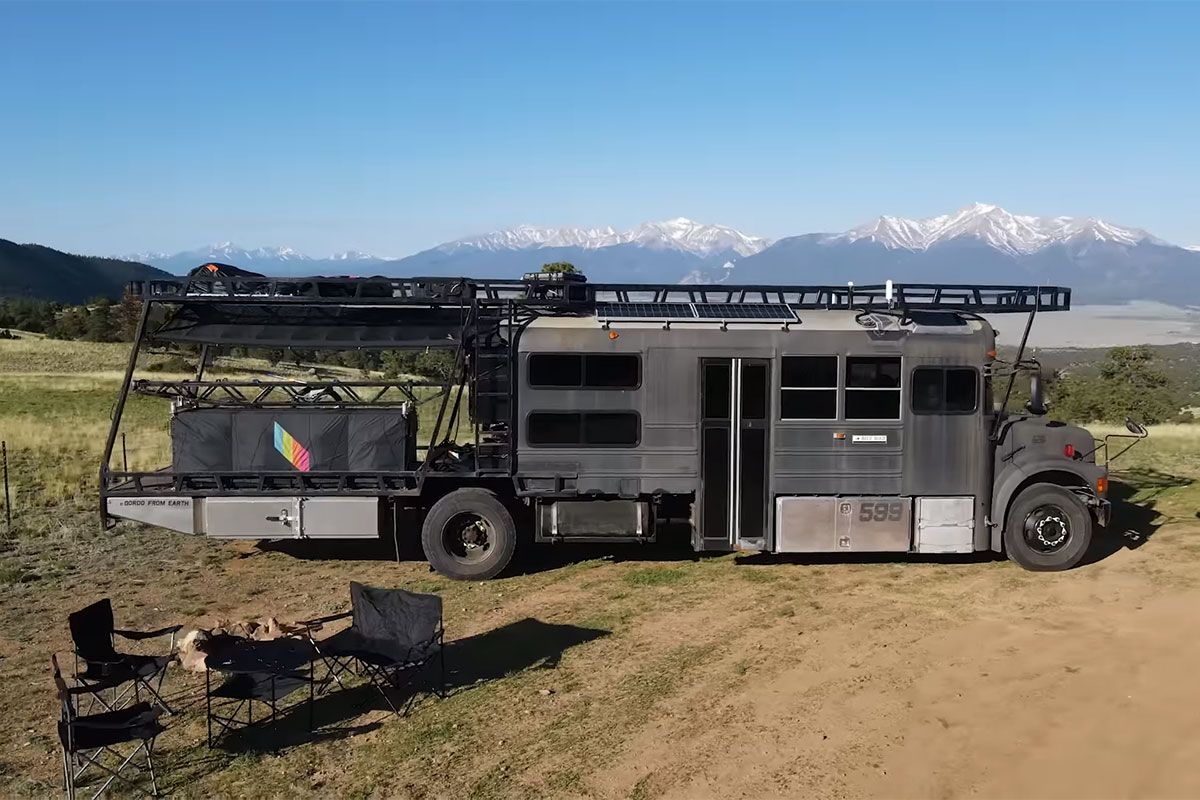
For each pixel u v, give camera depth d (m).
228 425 10.18
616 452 10.04
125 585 9.84
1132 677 6.38
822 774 5.48
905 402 9.95
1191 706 5.78
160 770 5.84
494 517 9.98
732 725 6.19
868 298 10.71
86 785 5.64
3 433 22.02
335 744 6.16
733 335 9.91
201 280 9.88
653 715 6.41
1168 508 12.09
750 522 10.05
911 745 5.73
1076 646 7.19
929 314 10.13
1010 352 10.42
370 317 10.28
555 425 10.05
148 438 21.23
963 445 10.02
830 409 9.96
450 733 6.26
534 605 9.05
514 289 10.08
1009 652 7.20
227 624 8.09
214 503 10.02
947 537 10.04
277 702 6.88
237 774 5.78
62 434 22.09
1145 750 5.30
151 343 11.48
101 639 6.43
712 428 10.00
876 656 7.31
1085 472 9.87
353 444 10.20
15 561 10.67
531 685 7.03
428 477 10.14
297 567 10.60
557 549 11.29
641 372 9.97
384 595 7.01
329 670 6.90
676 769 5.64
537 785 5.54
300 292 10.19
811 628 8.08
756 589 9.38
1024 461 9.95
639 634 8.10
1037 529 9.85
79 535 11.91
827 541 10.02
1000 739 5.69
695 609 8.77
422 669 7.33
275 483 10.16
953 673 6.84
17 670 7.46
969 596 8.93
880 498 10.02
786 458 9.98
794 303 10.57
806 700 6.52
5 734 6.34
